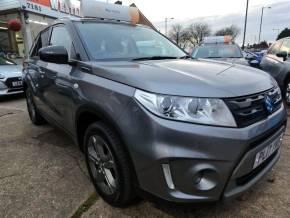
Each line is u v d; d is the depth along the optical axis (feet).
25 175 10.03
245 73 7.97
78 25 10.44
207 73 7.44
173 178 6.26
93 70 8.27
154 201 6.68
